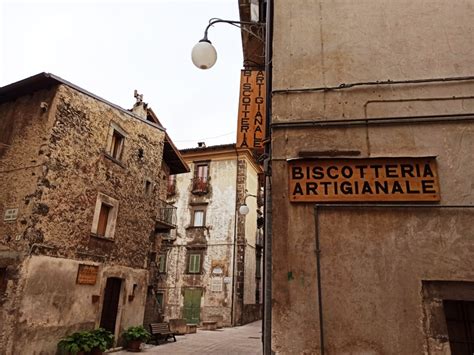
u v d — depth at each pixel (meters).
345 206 3.60
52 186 8.77
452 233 3.39
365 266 3.41
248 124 5.66
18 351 7.50
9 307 7.60
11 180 8.91
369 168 3.69
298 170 3.80
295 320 3.33
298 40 4.39
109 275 10.64
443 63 4.03
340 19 4.43
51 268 8.54
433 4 4.33
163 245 22.03
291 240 3.57
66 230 9.12
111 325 10.80
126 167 11.89
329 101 4.04
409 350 3.13
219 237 21.27
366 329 3.23
